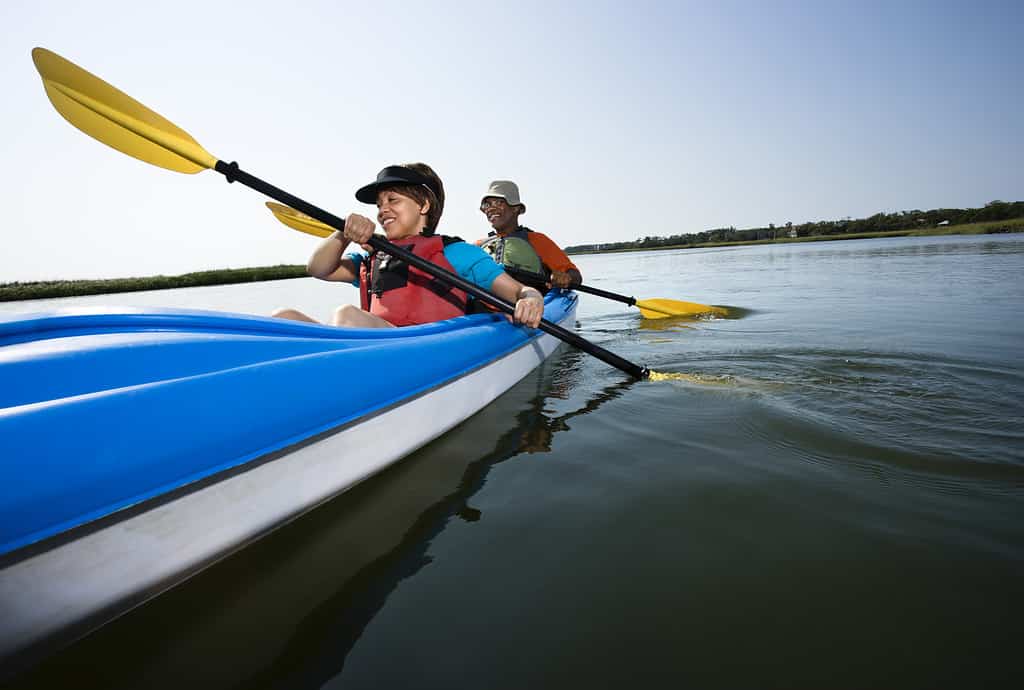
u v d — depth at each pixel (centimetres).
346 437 139
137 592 94
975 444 163
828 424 186
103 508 86
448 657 84
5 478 74
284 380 118
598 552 114
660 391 249
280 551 116
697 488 142
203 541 104
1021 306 458
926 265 1033
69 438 81
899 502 129
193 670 83
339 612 96
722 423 197
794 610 93
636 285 1009
